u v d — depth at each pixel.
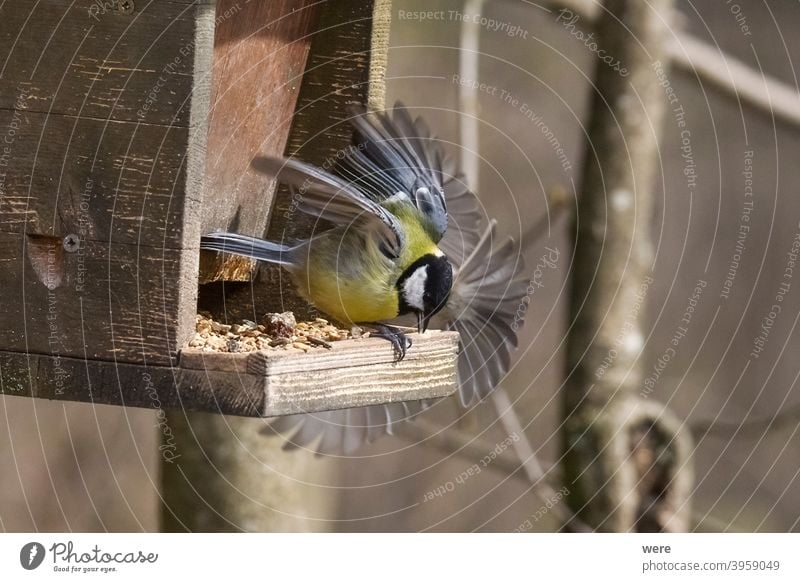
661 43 11.09
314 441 10.50
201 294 9.95
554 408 18.03
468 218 11.02
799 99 12.34
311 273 9.03
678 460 10.83
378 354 8.27
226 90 8.89
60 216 7.73
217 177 9.03
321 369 7.74
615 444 10.67
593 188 10.98
